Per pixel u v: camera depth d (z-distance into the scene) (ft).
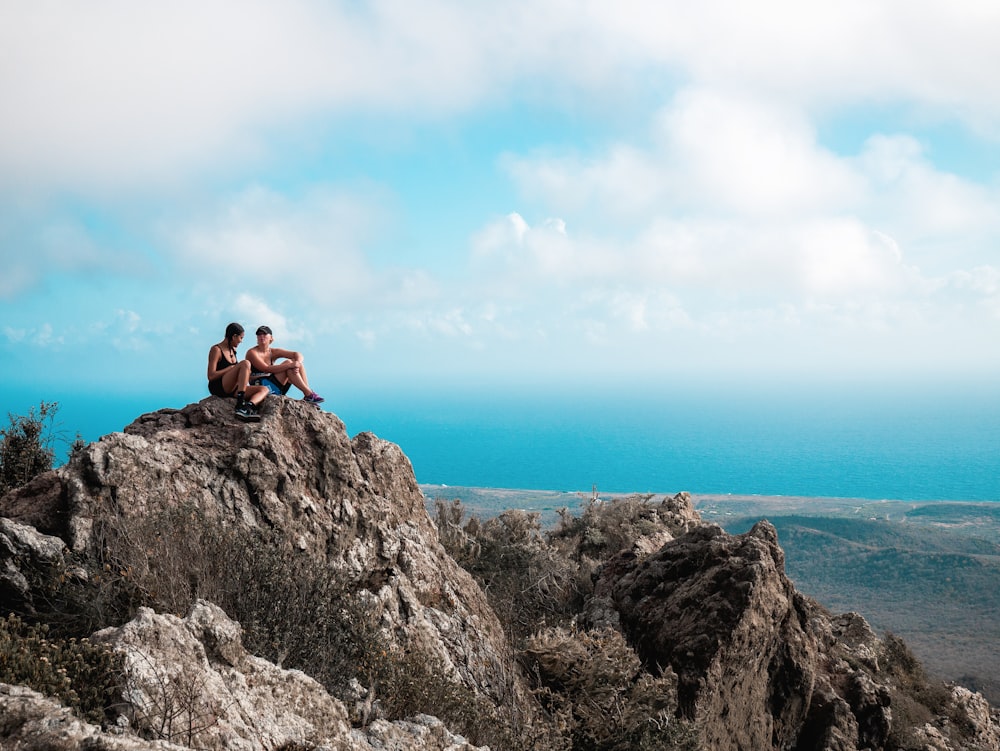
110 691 20.25
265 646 28.60
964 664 253.03
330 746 22.85
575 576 59.00
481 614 44.24
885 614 428.15
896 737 60.59
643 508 79.25
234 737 21.20
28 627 25.00
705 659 44.60
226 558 30.78
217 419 40.24
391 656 32.19
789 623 51.52
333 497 40.73
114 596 28.02
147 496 33.50
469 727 31.55
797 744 51.67
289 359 43.62
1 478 45.32
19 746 16.51
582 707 39.83
